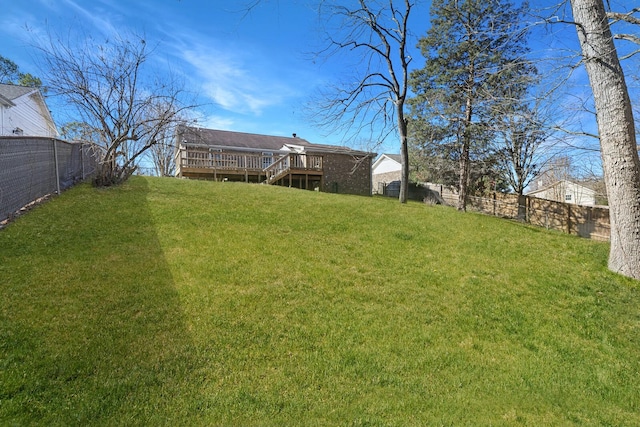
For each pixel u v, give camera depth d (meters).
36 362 2.74
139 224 6.35
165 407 2.49
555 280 5.86
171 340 3.23
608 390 3.32
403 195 12.76
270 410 2.58
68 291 3.83
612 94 6.24
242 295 4.23
